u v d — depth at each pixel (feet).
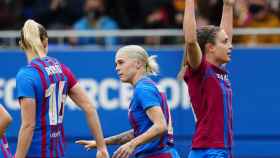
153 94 60.13
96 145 63.36
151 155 61.00
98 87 106.63
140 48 61.46
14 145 106.11
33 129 59.77
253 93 107.24
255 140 107.55
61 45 110.52
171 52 106.01
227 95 62.44
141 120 60.64
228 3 67.10
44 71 60.59
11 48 109.91
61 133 61.93
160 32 107.86
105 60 106.42
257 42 112.57
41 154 60.13
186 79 63.00
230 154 62.80
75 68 106.73
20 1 123.54
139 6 120.06
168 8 116.47
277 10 116.16
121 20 118.21
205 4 112.88
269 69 107.14
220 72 62.64
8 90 106.42
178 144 106.52
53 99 60.95
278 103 107.24
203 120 62.13
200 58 61.26
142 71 61.36
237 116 107.34
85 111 62.95
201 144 61.98
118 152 58.23
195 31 60.08
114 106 106.52
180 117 106.22
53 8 119.65
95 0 113.60
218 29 63.31
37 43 61.16
